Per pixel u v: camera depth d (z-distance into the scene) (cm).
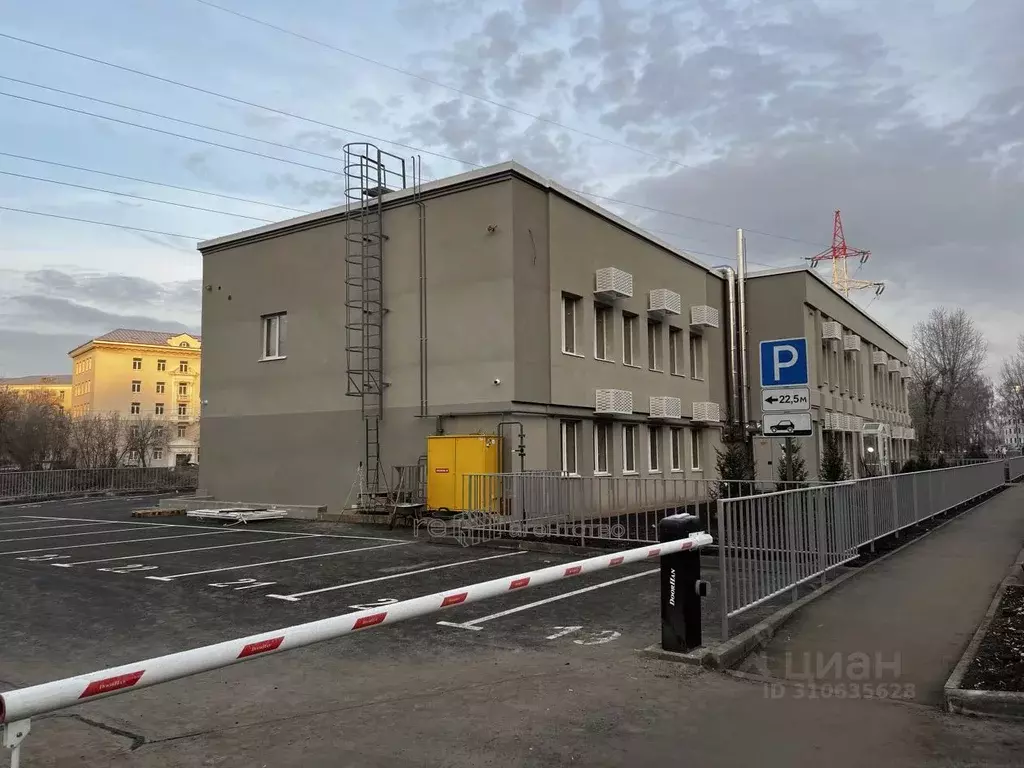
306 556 1229
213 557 1230
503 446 1591
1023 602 788
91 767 406
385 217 1830
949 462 3672
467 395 1655
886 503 1292
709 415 2328
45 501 3003
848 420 3139
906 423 4894
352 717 480
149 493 3466
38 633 732
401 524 1673
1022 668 545
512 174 1634
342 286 1900
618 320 1977
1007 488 3148
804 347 898
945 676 561
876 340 3969
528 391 1630
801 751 420
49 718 484
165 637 713
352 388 1847
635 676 558
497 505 1427
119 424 5341
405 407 1755
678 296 2152
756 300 2708
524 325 1634
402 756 416
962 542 1326
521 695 518
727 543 662
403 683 552
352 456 1845
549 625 731
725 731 449
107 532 1670
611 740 436
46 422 4481
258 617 793
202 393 2198
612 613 782
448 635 695
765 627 677
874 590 888
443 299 1711
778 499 778
